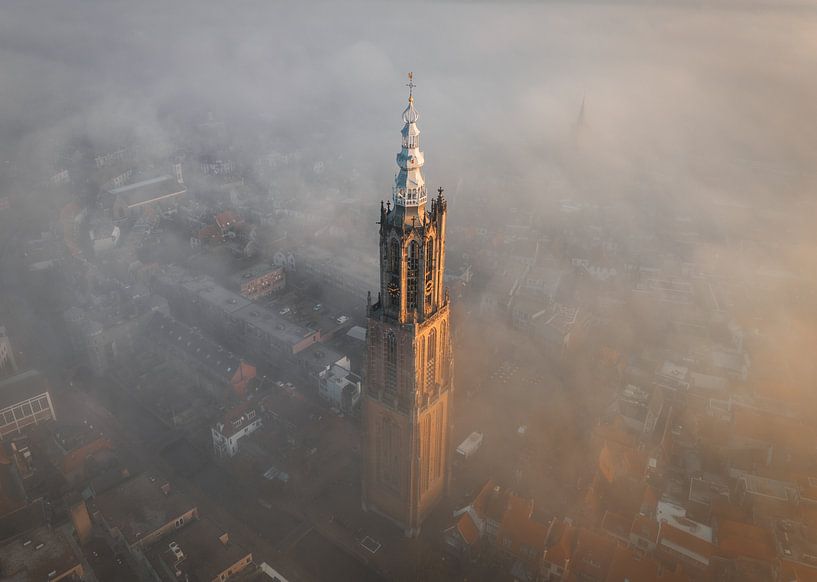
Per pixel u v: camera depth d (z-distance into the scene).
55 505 152.75
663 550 133.25
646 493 147.00
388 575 135.88
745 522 140.12
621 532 139.25
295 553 142.25
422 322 119.44
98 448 168.62
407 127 108.62
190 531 139.38
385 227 115.00
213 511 154.50
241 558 132.12
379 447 140.00
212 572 127.81
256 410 182.50
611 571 124.56
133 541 134.38
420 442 131.38
